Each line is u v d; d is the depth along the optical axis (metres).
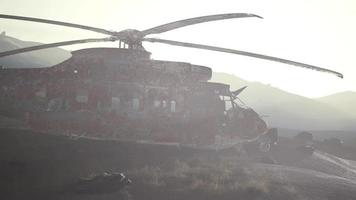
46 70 28.44
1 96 28.33
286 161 34.84
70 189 17.75
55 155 24.28
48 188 17.97
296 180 23.55
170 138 29.02
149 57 29.53
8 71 28.53
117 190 17.92
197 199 17.78
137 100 28.53
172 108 29.19
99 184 17.88
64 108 28.09
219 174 22.53
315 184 23.12
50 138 27.83
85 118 28.02
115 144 28.20
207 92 30.16
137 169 22.77
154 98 28.83
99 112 28.09
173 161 25.67
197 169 23.30
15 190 17.33
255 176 23.17
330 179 26.02
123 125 28.28
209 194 18.52
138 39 28.38
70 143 27.41
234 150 32.19
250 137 31.50
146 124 28.59
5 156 22.67
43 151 24.80
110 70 28.33
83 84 28.22
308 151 40.44
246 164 27.88
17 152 23.80
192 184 19.62
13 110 28.36
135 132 28.44
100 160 24.45
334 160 42.97
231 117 31.06
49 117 28.06
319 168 34.94
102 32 27.39
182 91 29.42
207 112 29.98
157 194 18.02
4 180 18.70
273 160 31.69
